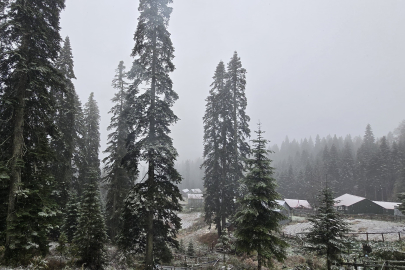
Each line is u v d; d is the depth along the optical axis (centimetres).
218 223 2544
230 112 2648
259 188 1430
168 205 1376
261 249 1320
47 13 1241
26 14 1077
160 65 1530
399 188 4881
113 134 2331
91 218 1459
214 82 2825
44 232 1138
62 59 2086
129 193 1313
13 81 1142
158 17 1458
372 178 5684
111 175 2286
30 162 1194
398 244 1941
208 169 2719
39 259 1109
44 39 1175
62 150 1891
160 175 1437
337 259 1386
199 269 1786
